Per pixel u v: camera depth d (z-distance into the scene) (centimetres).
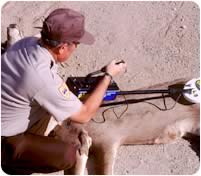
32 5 533
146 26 509
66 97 337
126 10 526
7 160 364
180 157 415
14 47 338
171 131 410
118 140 407
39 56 327
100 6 531
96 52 488
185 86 422
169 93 420
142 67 473
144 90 417
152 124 410
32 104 342
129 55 485
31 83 325
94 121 407
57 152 365
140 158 414
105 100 410
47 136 384
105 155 401
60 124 403
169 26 508
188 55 483
